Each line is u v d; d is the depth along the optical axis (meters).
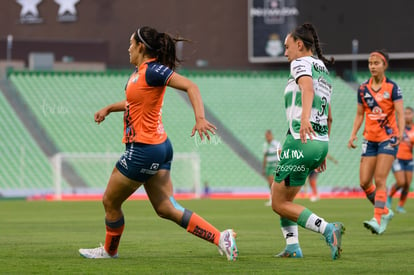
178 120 110.06
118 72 116.81
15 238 32.66
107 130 107.38
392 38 111.31
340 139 108.50
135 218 49.22
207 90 116.44
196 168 95.62
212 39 133.75
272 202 22.88
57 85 113.50
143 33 21.75
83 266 21.22
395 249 26.91
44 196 91.88
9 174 97.81
